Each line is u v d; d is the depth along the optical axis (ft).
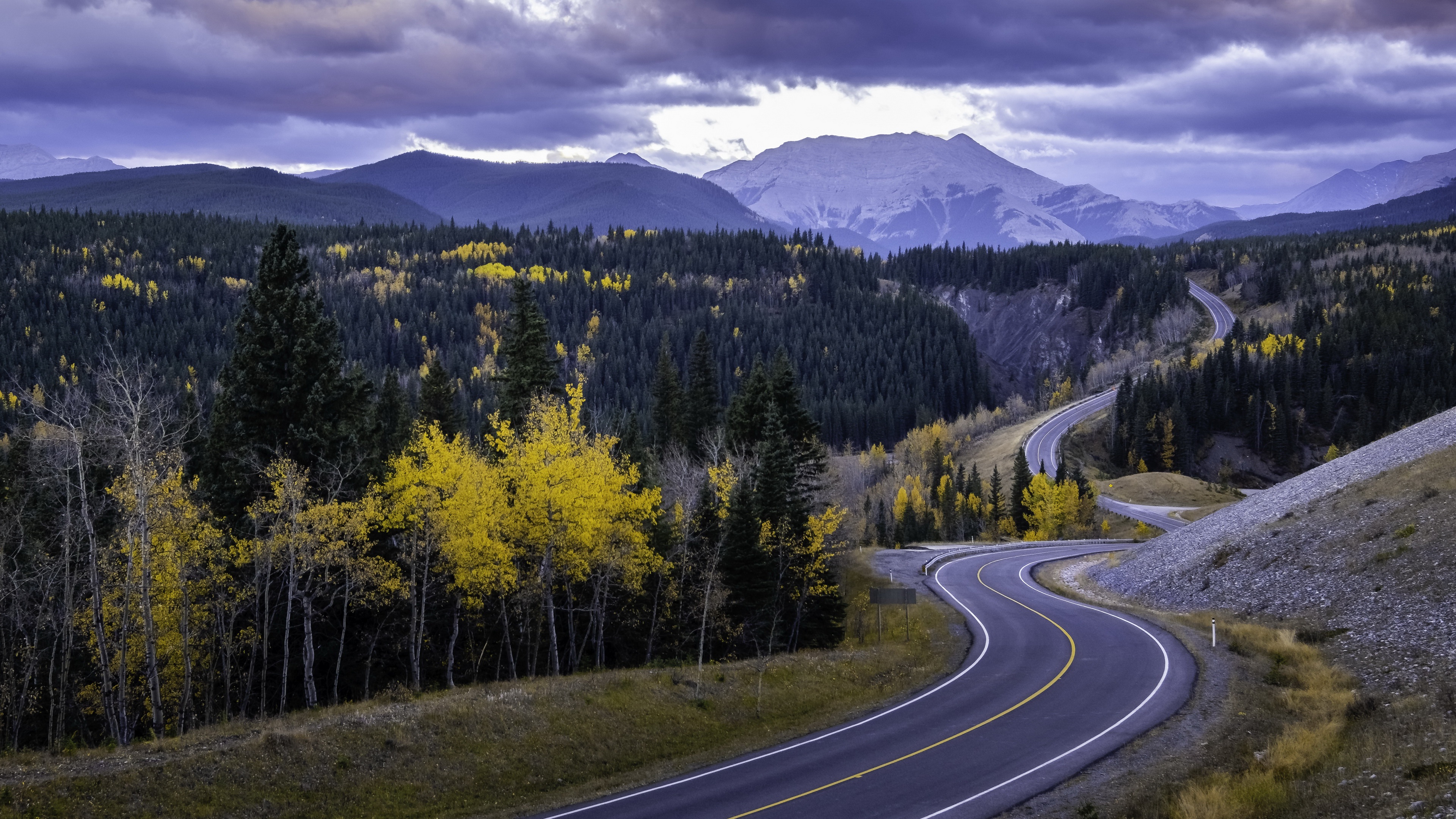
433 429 103.86
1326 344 618.44
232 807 65.77
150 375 88.02
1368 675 92.22
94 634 104.01
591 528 105.09
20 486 107.45
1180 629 127.03
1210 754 76.18
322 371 111.55
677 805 69.87
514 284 156.56
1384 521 127.95
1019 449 510.99
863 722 92.02
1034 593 175.42
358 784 71.46
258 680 117.19
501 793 74.59
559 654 139.85
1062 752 78.33
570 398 114.73
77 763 67.15
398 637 124.77
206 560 99.55
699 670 104.17
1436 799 56.85
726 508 142.72
